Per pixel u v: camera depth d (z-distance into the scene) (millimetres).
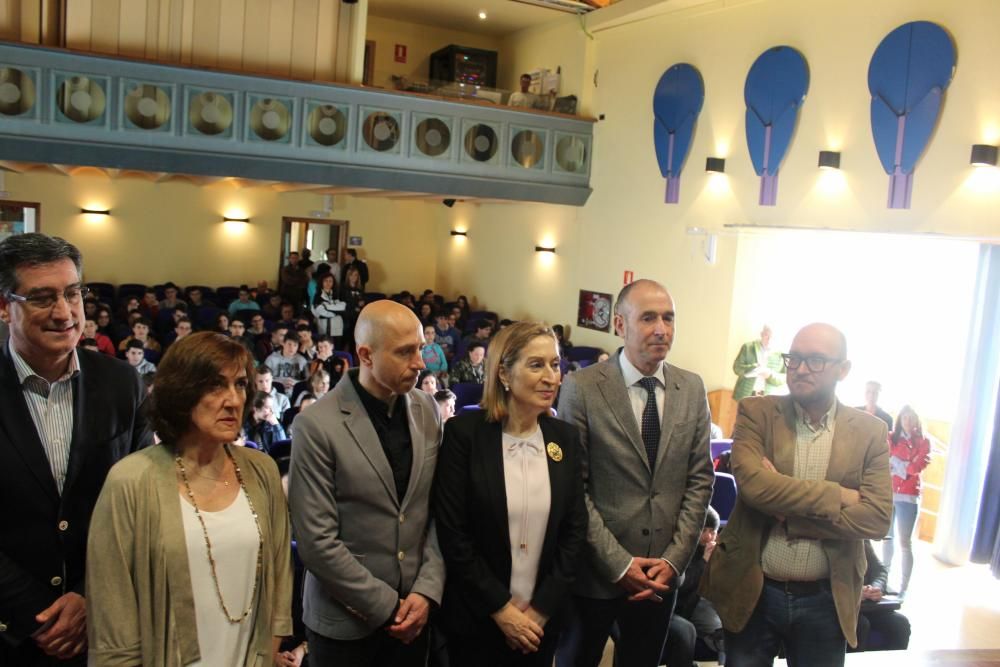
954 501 6297
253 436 5660
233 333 8516
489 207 12242
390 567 2307
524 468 2355
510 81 11742
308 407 2332
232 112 8297
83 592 2039
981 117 5766
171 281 12266
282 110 8516
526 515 2330
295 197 12828
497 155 9469
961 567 6293
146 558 1869
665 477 2562
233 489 2000
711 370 8070
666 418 2574
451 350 10070
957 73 5918
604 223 9727
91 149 7852
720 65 8023
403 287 13750
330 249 13297
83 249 11719
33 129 7656
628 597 2547
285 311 10766
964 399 6199
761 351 7590
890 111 6371
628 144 9320
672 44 8656
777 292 7969
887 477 2371
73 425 2045
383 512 2299
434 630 2723
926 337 7457
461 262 13070
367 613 2209
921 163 6176
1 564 1917
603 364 2631
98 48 8227
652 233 8930
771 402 2498
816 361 2348
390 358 2250
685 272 8461
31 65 7602
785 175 7336
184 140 8156
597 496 2564
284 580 2082
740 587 2430
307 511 2217
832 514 2270
